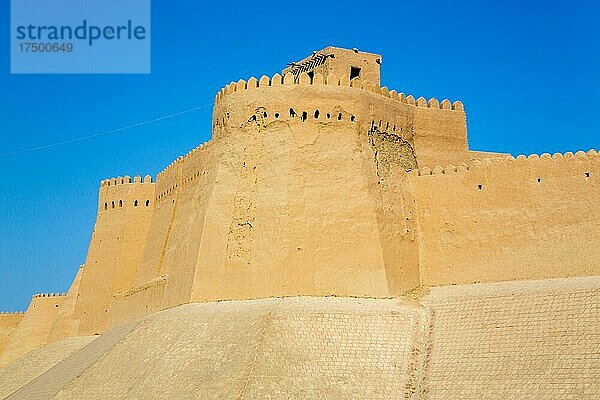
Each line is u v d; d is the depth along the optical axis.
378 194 46.31
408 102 51.81
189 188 58.41
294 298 43.88
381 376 38.25
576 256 41.66
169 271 55.00
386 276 44.31
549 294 38.84
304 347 39.28
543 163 43.78
